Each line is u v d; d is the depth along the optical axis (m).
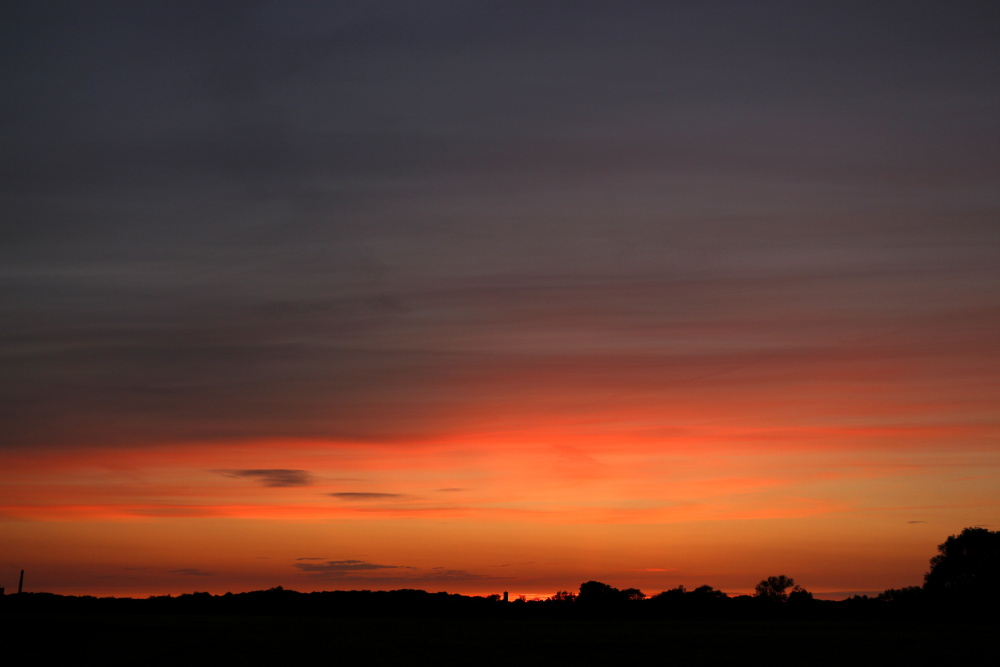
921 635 87.06
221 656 54.84
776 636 85.75
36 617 109.50
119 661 49.59
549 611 164.25
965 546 149.00
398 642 72.81
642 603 166.88
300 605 166.00
